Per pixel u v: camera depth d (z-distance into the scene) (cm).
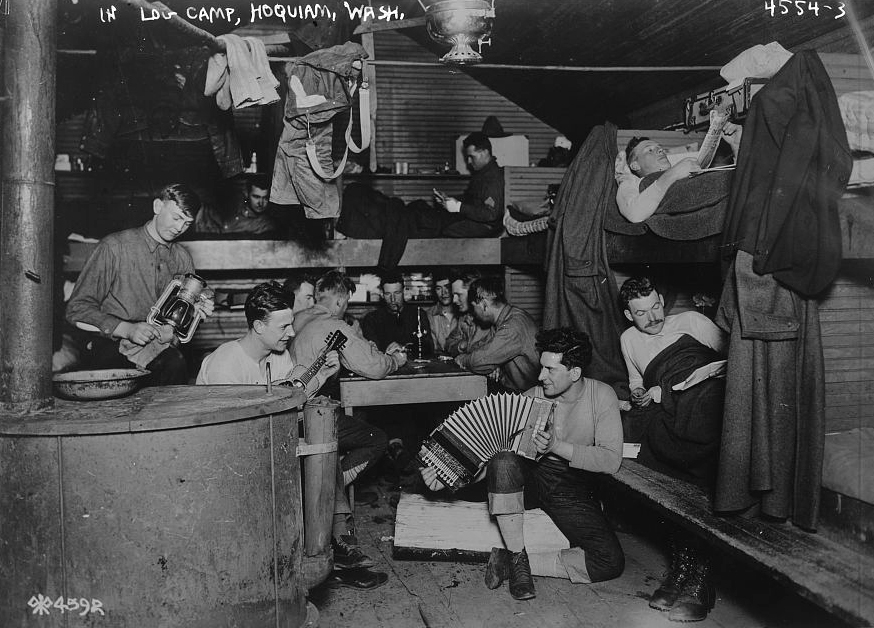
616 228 438
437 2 327
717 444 334
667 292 536
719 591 330
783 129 281
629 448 391
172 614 234
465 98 884
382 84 868
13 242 245
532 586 328
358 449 417
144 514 231
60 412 246
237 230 713
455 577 355
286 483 269
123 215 673
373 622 308
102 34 433
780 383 277
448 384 471
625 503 445
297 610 275
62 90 448
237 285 764
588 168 461
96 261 403
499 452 338
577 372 345
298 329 448
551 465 352
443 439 345
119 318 398
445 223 674
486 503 385
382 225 653
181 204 404
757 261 273
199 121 467
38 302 249
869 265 316
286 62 416
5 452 232
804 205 268
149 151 721
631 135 562
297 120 404
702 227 346
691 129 571
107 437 228
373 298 722
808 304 274
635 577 351
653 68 405
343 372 512
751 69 411
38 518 230
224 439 243
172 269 424
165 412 243
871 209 263
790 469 278
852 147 299
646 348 408
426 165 878
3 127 245
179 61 452
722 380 351
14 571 234
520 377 498
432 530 374
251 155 743
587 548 340
